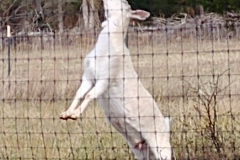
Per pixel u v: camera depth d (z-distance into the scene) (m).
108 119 19.95
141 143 20.14
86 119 27.36
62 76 33.88
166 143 20.27
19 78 34.41
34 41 42.09
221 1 91.50
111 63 19.39
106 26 19.66
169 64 37.72
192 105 25.75
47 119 27.69
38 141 23.98
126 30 19.80
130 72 19.80
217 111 25.20
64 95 32.22
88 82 19.52
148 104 19.97
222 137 20.28
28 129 25.62
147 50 44.19
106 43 19.45
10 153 22.56
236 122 23.48
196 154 20.53
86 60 19.58
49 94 32.47
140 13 19.95
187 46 46.00
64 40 38.56
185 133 23.25
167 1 91.25
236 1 91.12
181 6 92.19
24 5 76.75
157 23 66.69
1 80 34.09
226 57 40.94
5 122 28.16
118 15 19.62
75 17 70.38
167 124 20.45
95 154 22.34
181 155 20.69
